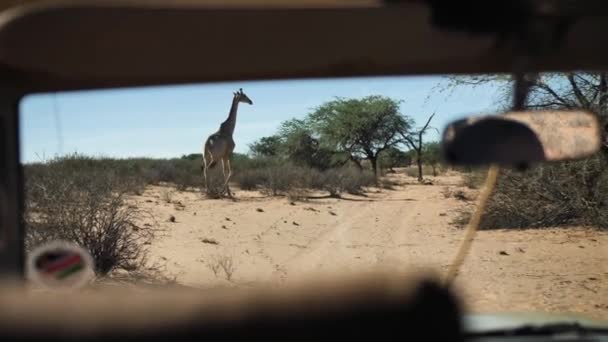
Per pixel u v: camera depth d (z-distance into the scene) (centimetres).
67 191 903
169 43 224
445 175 5319
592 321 321
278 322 138
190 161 3838
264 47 236
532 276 924
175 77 271
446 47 246
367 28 225
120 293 149
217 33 219
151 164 3350
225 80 280
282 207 2139
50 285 242
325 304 140
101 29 204
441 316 142
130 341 134
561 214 1434
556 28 232
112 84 276
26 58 223
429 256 1136
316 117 4297
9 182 266
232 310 139
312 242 1375
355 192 2912
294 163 4356
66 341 133
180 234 1397
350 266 1055
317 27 221
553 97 1104
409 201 2452
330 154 4375
